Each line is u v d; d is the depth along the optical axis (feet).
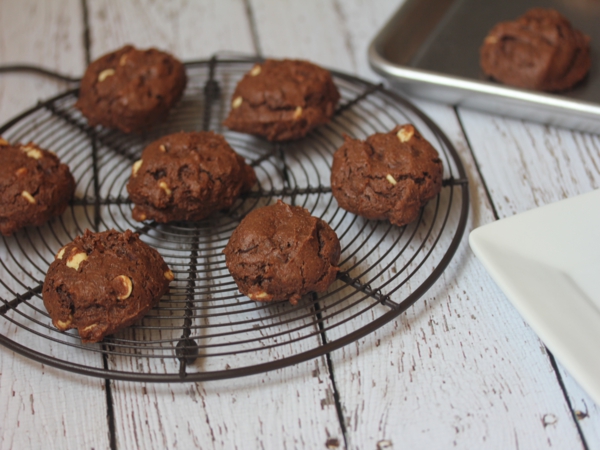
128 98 1.60
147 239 1.56
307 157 1.68
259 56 1.92
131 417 1.34
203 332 1.42
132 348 1.39
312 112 1.60
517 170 1.65
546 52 1.68
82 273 1.35
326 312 1.44
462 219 1.49
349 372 1.37
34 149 1.53
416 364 1.37
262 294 1.36
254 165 1.65
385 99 1.78
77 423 1.33
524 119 1.74
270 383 1.36
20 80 1.88
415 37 1.88
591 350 1.27
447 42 1.88
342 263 1.43
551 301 1.32
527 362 1.37
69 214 1.61
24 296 1.44
